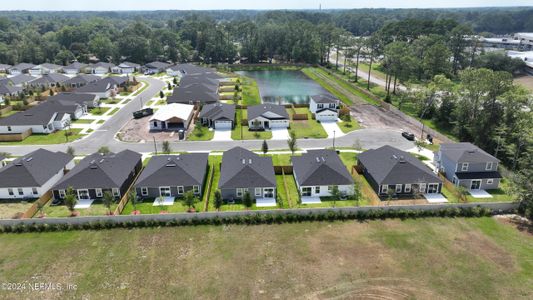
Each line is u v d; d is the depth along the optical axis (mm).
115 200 48156
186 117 78000
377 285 33500
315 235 40906
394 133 74188
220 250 38344
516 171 54375
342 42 162875
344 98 104938
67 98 91062
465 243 39406
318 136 72312
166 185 48344
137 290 32938
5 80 114625
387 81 123500
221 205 46875
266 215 43344
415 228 42094
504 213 44906
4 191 48500
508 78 64688
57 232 41500
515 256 37312
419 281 33969
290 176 55188
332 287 33250
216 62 171000
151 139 71062
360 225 42750
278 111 80250
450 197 48875
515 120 62406
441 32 160125
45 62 165250
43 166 51969
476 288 33125
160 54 169375
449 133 74938
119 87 113125
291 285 33531
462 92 72562
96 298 32031
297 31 172250
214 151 64750
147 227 42344
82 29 194250
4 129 73375
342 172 50469
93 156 55188
